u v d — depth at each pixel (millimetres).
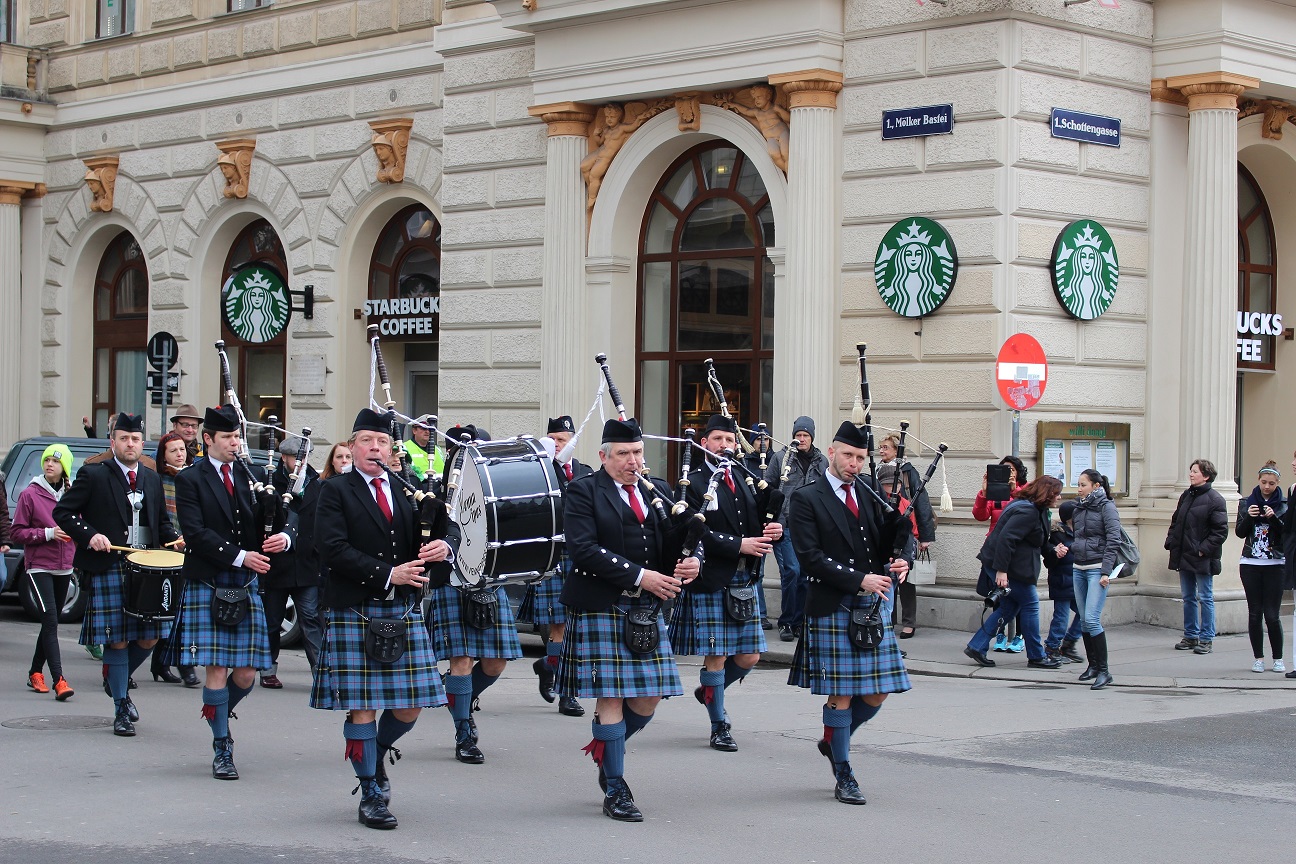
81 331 25125
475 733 8906
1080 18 15312
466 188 18984
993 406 14781
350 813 7359
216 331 23203
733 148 16938
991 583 13523
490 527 8508
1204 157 15883
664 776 8344
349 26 20906
